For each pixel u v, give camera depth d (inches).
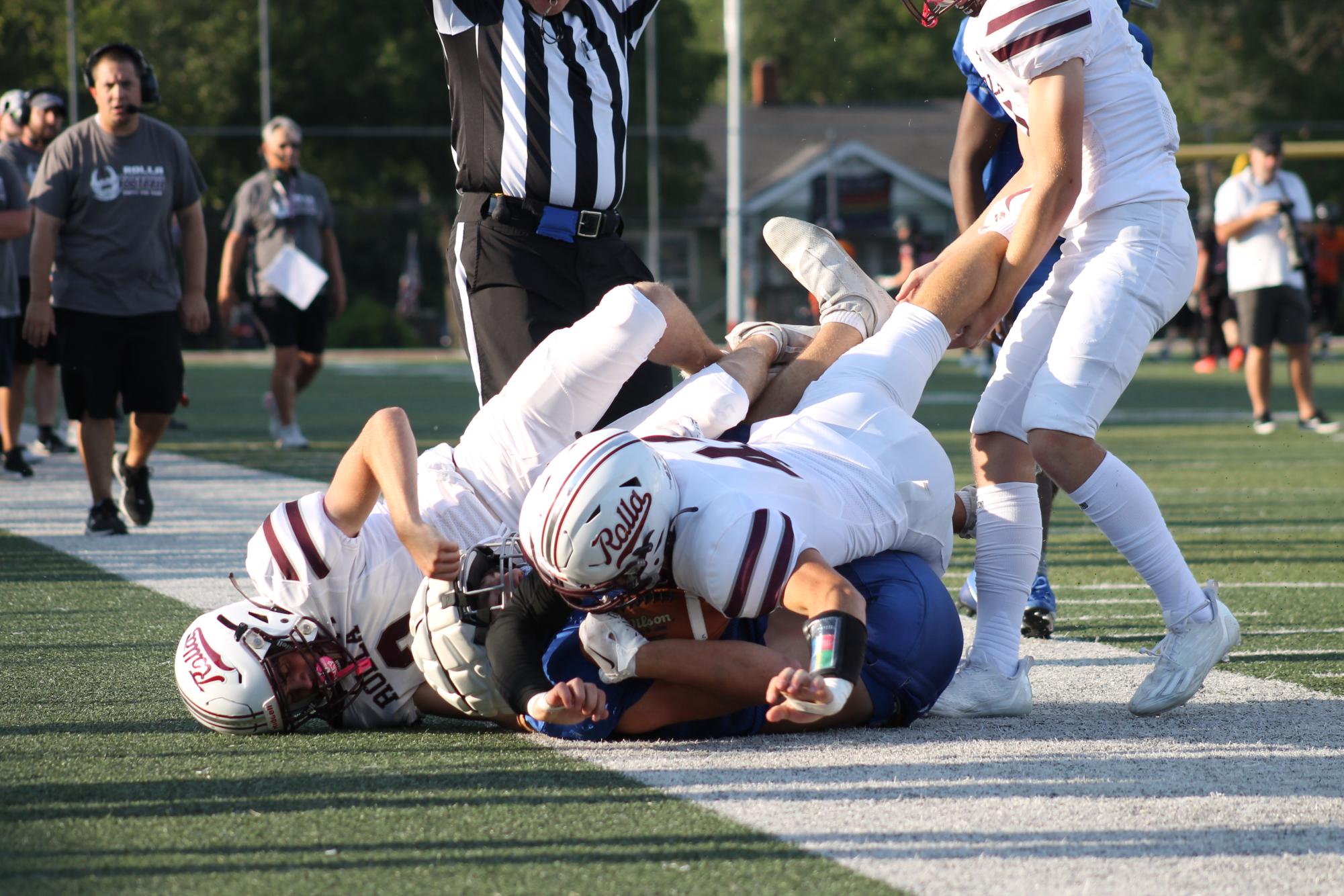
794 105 5300.2
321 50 3599.9
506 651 332.5
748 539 315.6
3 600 540.7
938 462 385.1
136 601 537.6
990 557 395.9
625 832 274.4
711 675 334.0
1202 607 374.9
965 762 325.7
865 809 289.0
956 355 2994.6
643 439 356.5
